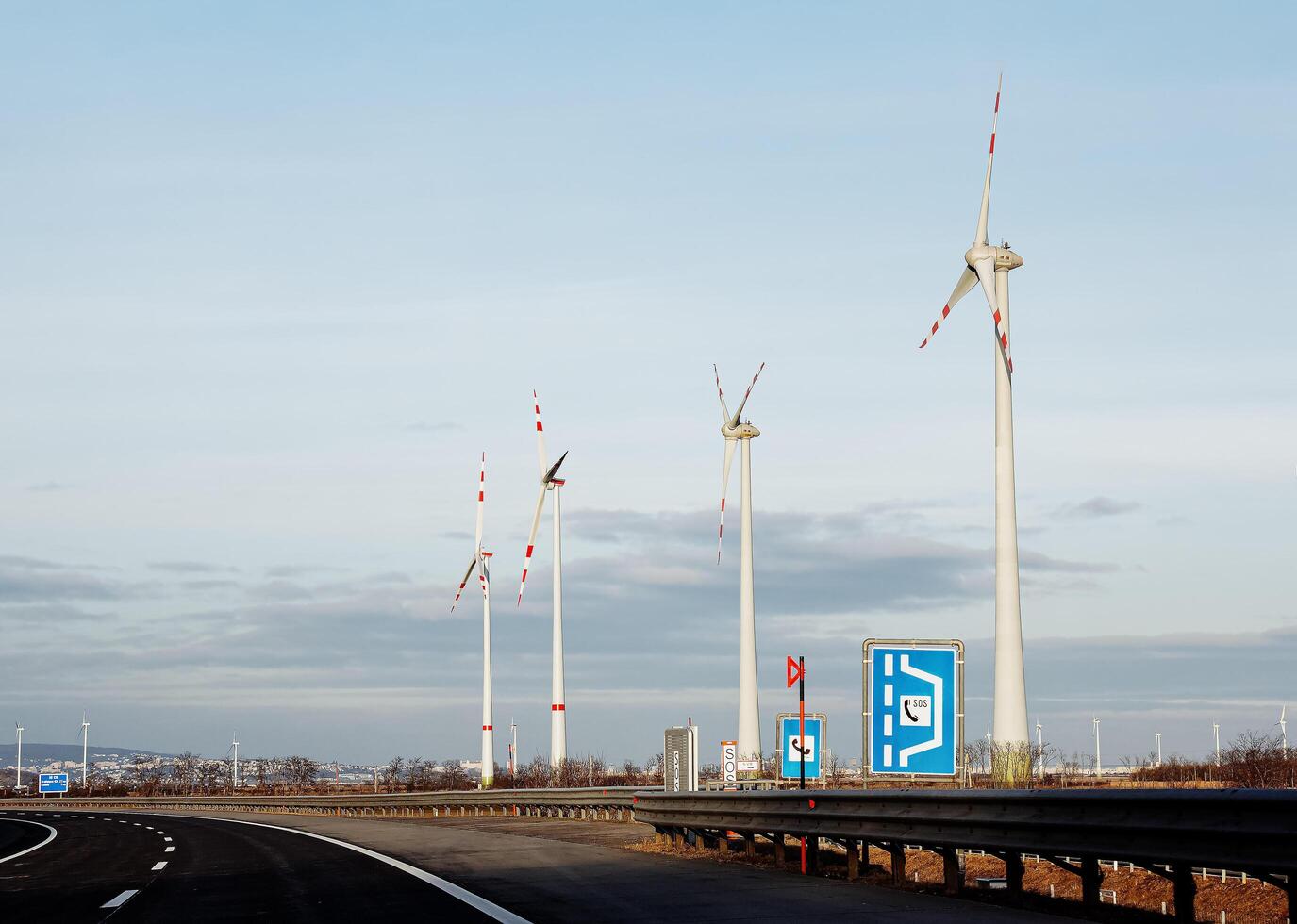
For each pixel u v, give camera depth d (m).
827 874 20.94
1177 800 13.11
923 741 22.48
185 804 102.62
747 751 52.59
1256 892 20.86
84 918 17.17
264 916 16.91
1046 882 24.20
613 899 17.44
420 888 19.80
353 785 142.50
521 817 51.66
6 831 48.69
